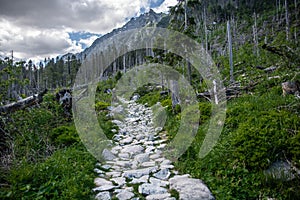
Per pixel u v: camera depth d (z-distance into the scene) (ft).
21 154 17.58
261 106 20.81
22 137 19.76
